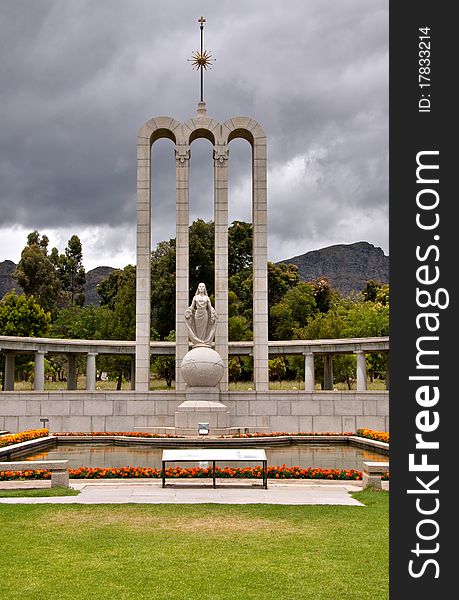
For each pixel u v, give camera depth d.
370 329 55.91
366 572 9.03
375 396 29.34
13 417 29.42
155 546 10.23
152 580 8.66
